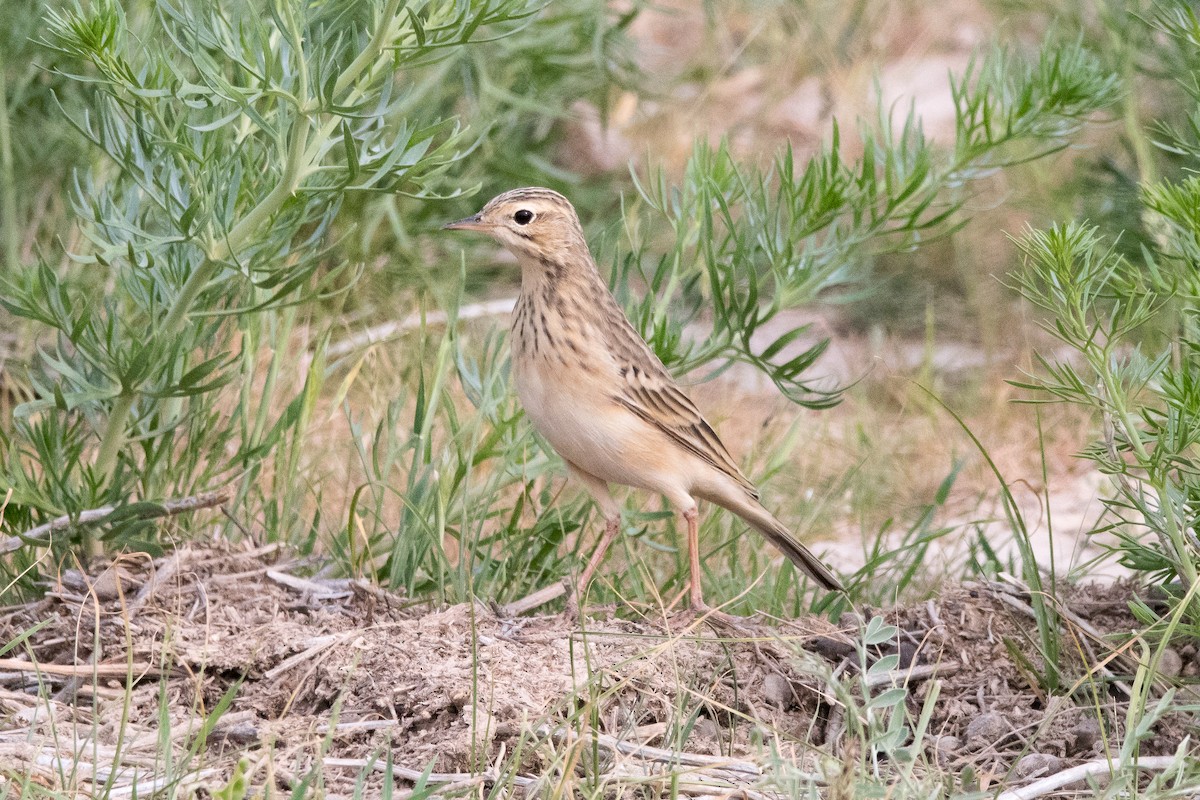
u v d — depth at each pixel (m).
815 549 13.90
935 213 18.36
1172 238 10.13
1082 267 9.35
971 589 10.52
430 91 16.20
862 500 14.48
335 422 14.34
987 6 20.75
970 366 17.44
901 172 11.93
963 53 23.92
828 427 15.80
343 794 8.10
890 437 15.78
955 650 9.92
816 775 8.16
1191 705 8.41
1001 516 14.30
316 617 10.07
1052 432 15.60
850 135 21.77
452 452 11.79
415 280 16.52
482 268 17.84
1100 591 10.61
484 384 11.63
